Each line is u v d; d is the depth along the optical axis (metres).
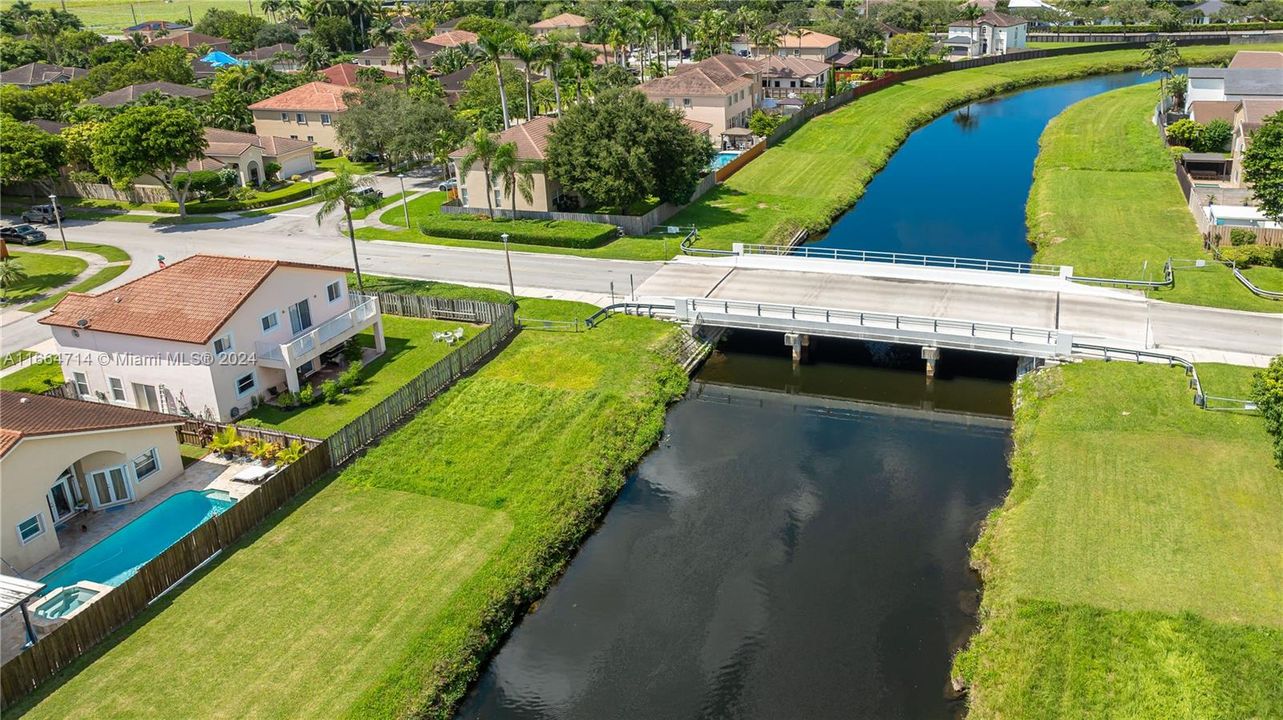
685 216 82.19
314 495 41.62
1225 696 28.38
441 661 31.58
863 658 33.12
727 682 32.25
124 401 50.47
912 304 58.88
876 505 42.78
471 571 36.22
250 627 33.19
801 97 128.62
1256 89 99.88
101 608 32.47
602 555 39.59
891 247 77.38
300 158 104.06
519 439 46.38
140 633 32.94
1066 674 29.73
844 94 131.38
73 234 84.44
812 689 31.78
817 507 42.81
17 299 67.12
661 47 161.75
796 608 35.88
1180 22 185.50
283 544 38.06
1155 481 39.56
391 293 63.84
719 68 112.50
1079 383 48.28
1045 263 67.69
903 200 91.38
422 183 98.25
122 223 87.88
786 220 80.81
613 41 130.50
